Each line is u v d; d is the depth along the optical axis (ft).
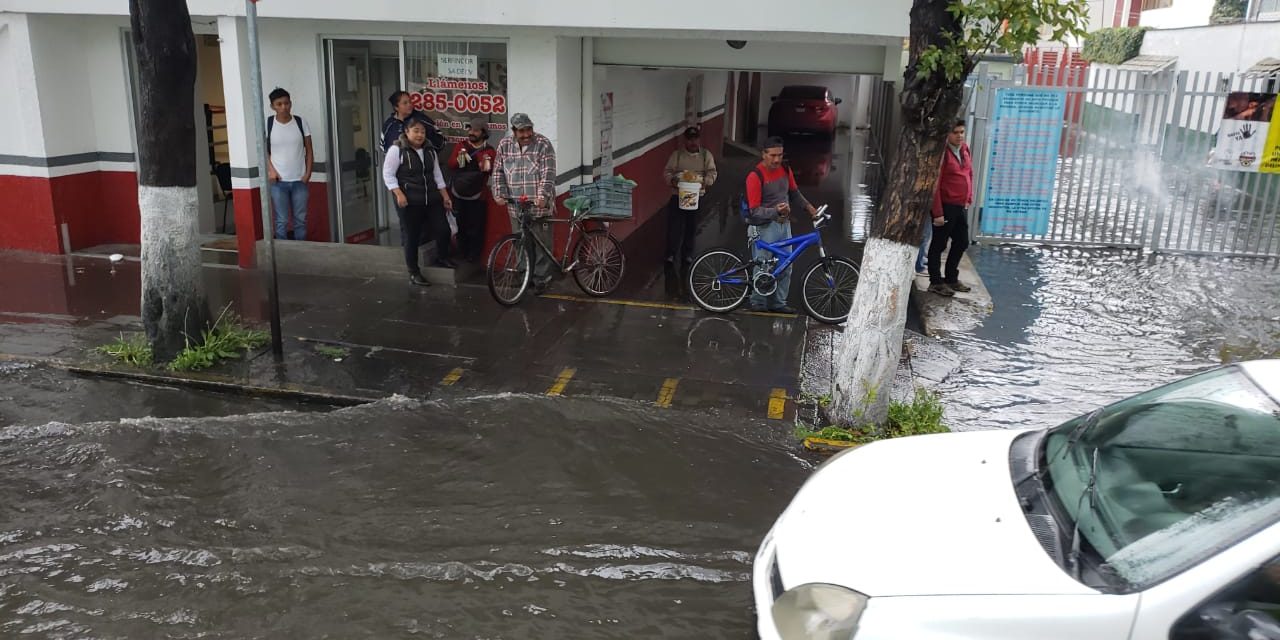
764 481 19.33
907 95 20.20
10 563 15.87
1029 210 39.52
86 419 21.76
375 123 36.70
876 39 29.32
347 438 20.79
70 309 29.27
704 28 28.45
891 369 21.56
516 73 32.22
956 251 32.37
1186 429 12.26
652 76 43.50
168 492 18.34
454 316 29.22
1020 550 10.64
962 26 19.62
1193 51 63.36
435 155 31.42
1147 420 12.73
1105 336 28.78
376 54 35.06
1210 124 37.37
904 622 9.96
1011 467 12.64
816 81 98.27
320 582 15.48
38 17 33.47
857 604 10.34
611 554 16.48
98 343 26.27
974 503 11.72
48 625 14.28
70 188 35.55
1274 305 31.96
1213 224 38.68
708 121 60.80
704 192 36.24
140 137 23.84
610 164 37.86
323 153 35.14
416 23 32.24
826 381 24.67
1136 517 10.86
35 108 33.91
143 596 15.05
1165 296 32.91
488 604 14.97
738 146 73.46
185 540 16.69
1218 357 26.99
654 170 45.62
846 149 78.23
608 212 31.45
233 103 32.55
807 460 20.35
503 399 22.90
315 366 24.88
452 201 33.60
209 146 39.75
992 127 38.63
